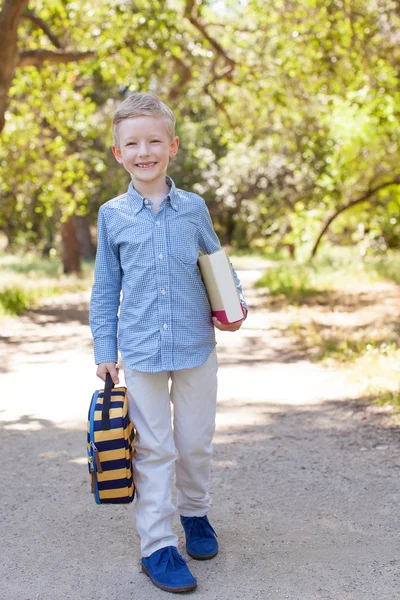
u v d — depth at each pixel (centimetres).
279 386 736
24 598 318
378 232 2617
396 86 1332
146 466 332
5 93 1303
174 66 1803
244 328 1174
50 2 1550
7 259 3225
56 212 2494
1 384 776
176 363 327
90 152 2672
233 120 2048
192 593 318
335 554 354
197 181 3703
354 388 702
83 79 2195
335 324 1134
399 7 1218
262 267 3222
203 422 340
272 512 410
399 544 363
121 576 338
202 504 356
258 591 319
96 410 317
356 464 489
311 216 2722
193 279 333
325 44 1373
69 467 498
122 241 330
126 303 333
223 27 1764
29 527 398
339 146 2091
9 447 545
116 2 1525
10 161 1812
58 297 1806
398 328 1039
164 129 329
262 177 3178
